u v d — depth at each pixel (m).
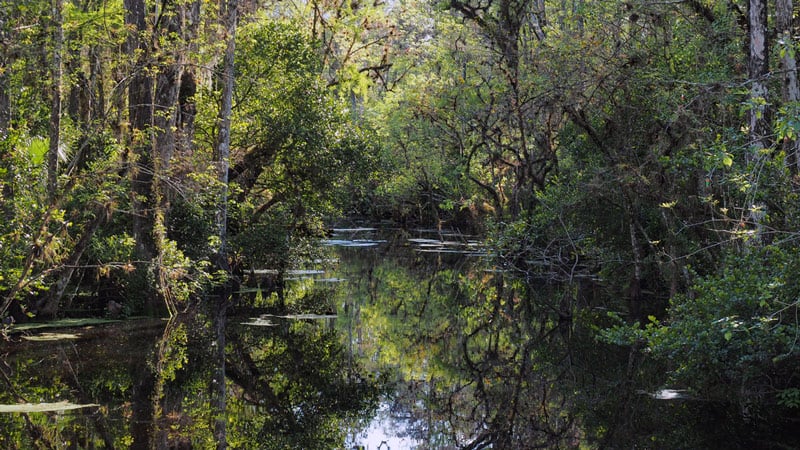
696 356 10.20
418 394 12.29
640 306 18.86
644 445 9.23
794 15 16.20
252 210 24.75
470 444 9.79
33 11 14.62
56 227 14.48
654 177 17.33
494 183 28.06
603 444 9.43
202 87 22.11
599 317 18.08
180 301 18.02
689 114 15.11
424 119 29.55
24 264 13.68
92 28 16.39
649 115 18.23
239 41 23.03
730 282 10.06
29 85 16.30
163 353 13.68
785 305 9.42
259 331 16.41
